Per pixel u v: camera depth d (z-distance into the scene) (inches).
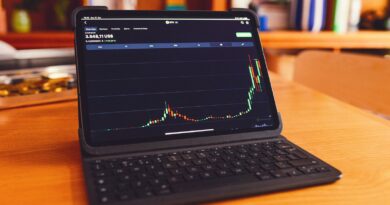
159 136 23.8
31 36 73.5
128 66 25.2
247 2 87.4
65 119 31.5
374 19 104.6
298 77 54.3
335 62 47.9
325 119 32.4
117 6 79.4
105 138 22.8
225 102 26.2
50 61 46.4
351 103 45.2
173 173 19.8
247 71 27.8
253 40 28.9
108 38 25.3
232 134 24.8
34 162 22.8
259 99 27.1
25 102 34.6
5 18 79.7
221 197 18.3
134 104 24.3
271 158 22.0
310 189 19.8
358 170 22.3
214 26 28.3
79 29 24.7
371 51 102.4
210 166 20.7
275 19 101.0
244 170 20.4
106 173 19.5
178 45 26.9
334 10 93.6
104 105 23.6
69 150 24.9
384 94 40.8
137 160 21.1
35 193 19.0
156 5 91.1
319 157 24.2
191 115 25.1
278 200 18.7
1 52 43.4
